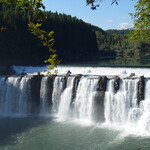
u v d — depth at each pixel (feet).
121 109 79.71
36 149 61.41
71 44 257.55
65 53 237.25
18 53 183.32
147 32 27.22
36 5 12.58
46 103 99.35
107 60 221.46
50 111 98.94
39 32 14.34
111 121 81.76
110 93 82.23
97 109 84.28
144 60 205.57
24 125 81.35
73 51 259.60
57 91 96.68
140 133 69.46
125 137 66.33
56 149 60.59
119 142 62.75
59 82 96.32
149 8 22.07
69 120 86.74
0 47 171.83
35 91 100.78
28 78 100.68
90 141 64.39
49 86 98.53
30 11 13.20
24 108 100.58
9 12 188.65
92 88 87.15
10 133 73.46
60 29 241.96
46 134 71.36
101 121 83.51
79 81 91.35
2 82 104.78
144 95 77.82
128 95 79.66
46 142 65.26
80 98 89.56
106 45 363.35
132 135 67.82
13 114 98.94
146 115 73.51
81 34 288.51
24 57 187.21
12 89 102.58
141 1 21.95
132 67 107.55
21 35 191.11
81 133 71.15
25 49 191.42
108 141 63.77
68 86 94.73
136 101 78.13
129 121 77.71
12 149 61.93
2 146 63.82
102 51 328.29
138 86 78.23
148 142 62.08
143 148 58.29
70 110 91.66
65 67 127.75
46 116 93.76
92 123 81.76
